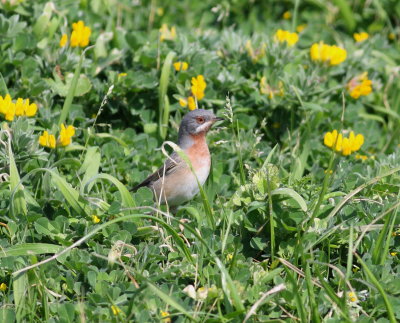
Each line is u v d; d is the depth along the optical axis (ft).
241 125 42.83
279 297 28.50
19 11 44.01
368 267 29.48
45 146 37.88
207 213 31.68
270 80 43.73
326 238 31.01
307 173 42.27
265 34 51.62
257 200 31.94
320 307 28.30
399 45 55.31
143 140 41.78
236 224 32.48
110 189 37.50
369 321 27.48
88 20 47.50
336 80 47.44
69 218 32.71
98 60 43.19
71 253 30.35
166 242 31.30
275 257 29.04
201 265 29.71
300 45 53.62
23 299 27.61
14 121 36.73
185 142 37.86
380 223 31.89
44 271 29.48
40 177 35.40
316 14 57.72
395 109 50.16
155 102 43.50
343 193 32.22
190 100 41.73
